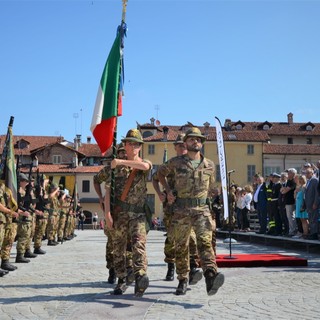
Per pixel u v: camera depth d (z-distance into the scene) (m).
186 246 7.10
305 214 14.95
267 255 11.76
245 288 7.72
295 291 7.43
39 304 6.59
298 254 13.54
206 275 6.34
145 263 6.64
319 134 76.31
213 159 64.25
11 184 10.17
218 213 20.77
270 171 66.00
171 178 8.01
